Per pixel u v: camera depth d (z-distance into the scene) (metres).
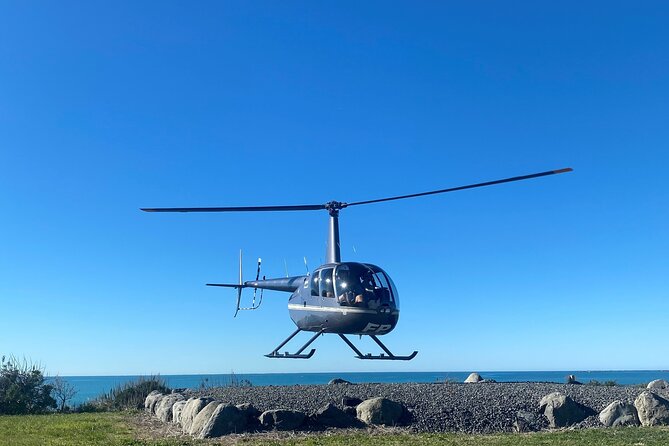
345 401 14.41
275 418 13.05
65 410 21.73
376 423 13.32
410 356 17.77
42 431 14.08
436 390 16.77
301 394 16.47
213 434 12.52
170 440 12.13
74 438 12.78
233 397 16.33
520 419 13.49
